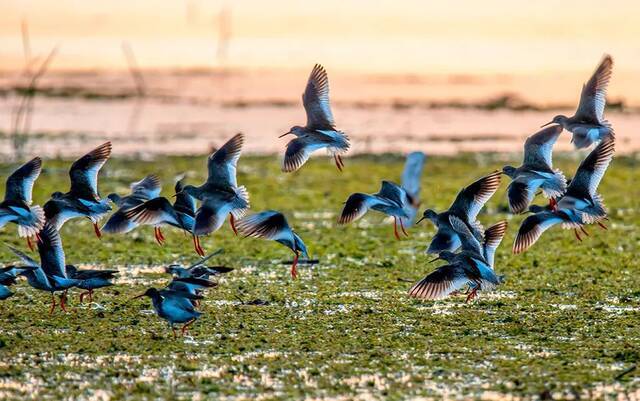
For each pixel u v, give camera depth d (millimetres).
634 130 57750
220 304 25406
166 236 33719
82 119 60906
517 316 24297
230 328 23234
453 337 22547
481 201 23516
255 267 29641
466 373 20109
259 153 50656
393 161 48719
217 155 23328
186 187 23172
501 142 54312
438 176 44719
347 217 23828
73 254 31031
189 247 32156
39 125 58469
